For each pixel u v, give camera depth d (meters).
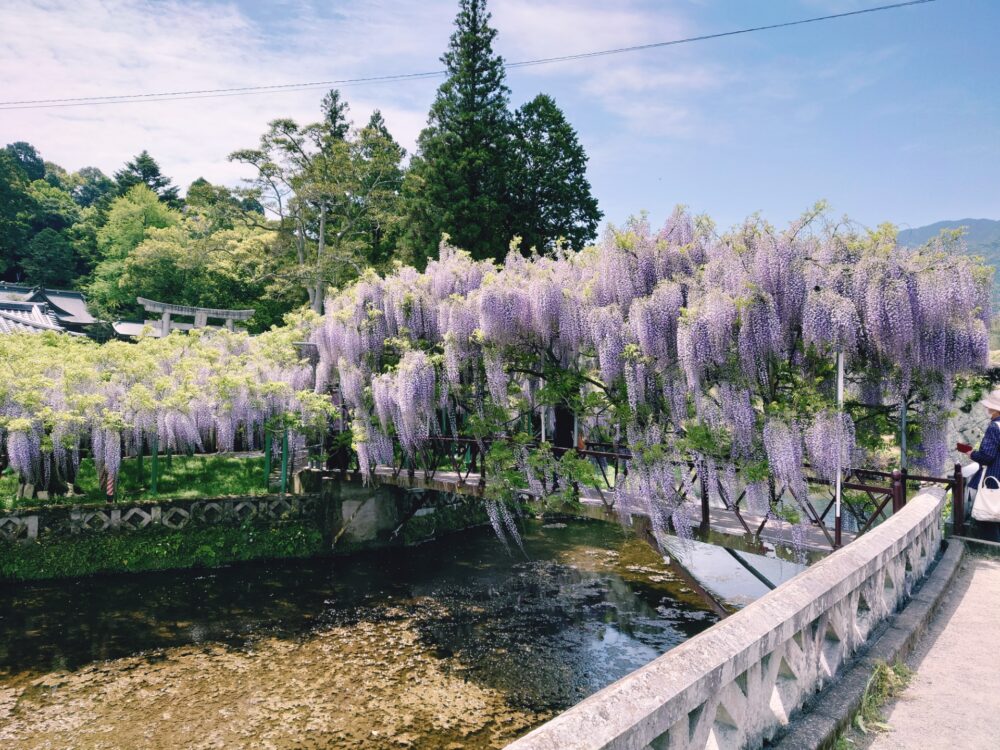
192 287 37.66
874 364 8.19
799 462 7.57
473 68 27.00
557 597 12.34
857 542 4.38
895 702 3.50
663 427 8.93
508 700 8.56
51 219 55.22
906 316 7.38
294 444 15.46
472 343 10.76
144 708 8.36
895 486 7.04
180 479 15.48
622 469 9.43
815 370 8.52
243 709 8.34
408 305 12.02
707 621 11.09
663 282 8.68
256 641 10.46
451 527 17.17
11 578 12.51
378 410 11.55
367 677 9.23
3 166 50.38
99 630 10.77
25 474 12.52
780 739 2.88
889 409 8.77
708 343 7.98
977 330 7.57
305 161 30.81
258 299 37.50
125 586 12.71
